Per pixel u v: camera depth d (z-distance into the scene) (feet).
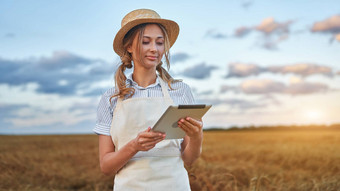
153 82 7.02
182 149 7.11
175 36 7.39
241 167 22.20
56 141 80.69
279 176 20.85
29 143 70.79
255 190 15.31
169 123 5.65
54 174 25.54
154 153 6.49
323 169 22.67
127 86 6.84
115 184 6.70
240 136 87.76
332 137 58.03
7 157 29.40
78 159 37.04
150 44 6.62
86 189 22.17
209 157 30.35
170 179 6.43
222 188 16.97
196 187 16.83
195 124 5.83
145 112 6.51
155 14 6.94
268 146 44.88
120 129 6.54
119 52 7.24
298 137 63.00
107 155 6.51
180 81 7.22
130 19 6.89
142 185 6.37
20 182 22.45
